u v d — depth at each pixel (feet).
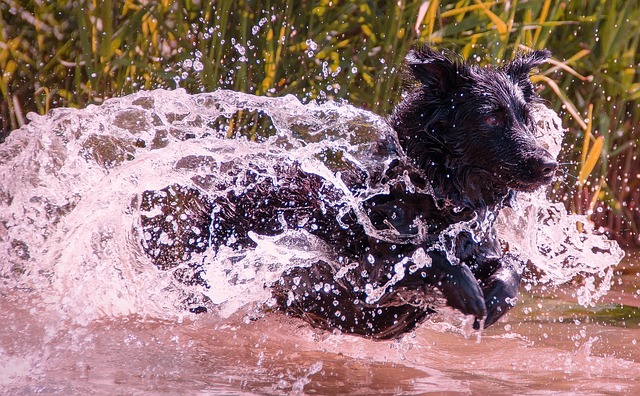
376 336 29.01
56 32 48.52
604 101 50.14
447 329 32.99
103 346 28.14
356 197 27.48
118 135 33.99
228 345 29.27
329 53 47.19
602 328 32.96
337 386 25.09
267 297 29.43
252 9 46.93
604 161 47.98
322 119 35.04
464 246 27.09
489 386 25.26
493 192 27.40
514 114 26.50
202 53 44.57
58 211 33.19
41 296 31.40
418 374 26.68
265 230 29.50
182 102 33.17
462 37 47.47
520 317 34.73
